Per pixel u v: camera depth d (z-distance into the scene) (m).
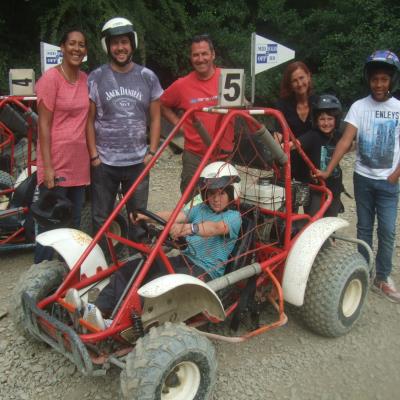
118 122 4.40
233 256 3.64
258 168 3.95
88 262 3.57
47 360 3.64
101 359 3.03
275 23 12.30
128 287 3.30
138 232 3.64
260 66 4.92
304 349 3.80
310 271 3.80
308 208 4.33
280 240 3.81
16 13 10.23
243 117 3.34
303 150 4.32
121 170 4.55
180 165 9.27
